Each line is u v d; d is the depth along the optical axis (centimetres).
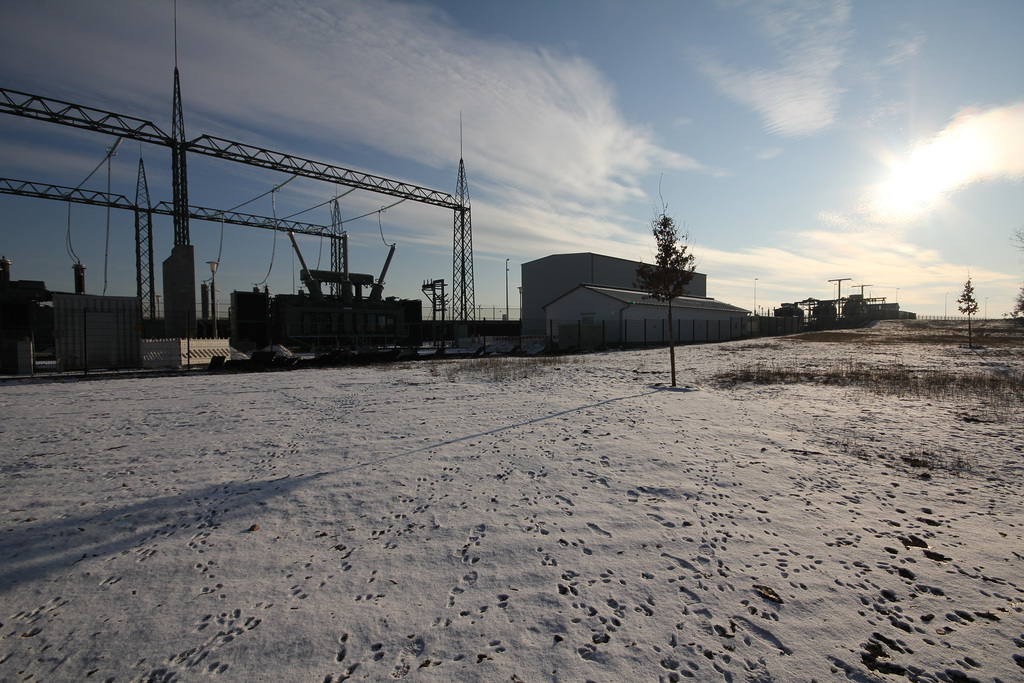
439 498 464
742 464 556
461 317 3934
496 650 257
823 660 247
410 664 248
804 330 6900
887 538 376
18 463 588
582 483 500
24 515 434
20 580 331
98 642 270
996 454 589
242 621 285
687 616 284
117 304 1952
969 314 2858
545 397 1066
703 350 2947
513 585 318
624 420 801
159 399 1100
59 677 243
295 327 3562
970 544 365
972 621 277
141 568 345
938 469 537
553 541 376
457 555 357
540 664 247
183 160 2752
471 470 544
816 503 444
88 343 1895
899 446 629
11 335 1764
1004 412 843
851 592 305
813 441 657
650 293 1315
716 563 341
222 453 626
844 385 1230
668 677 237
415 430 743
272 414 896
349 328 3869
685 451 610
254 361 2025
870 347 2908
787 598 300
